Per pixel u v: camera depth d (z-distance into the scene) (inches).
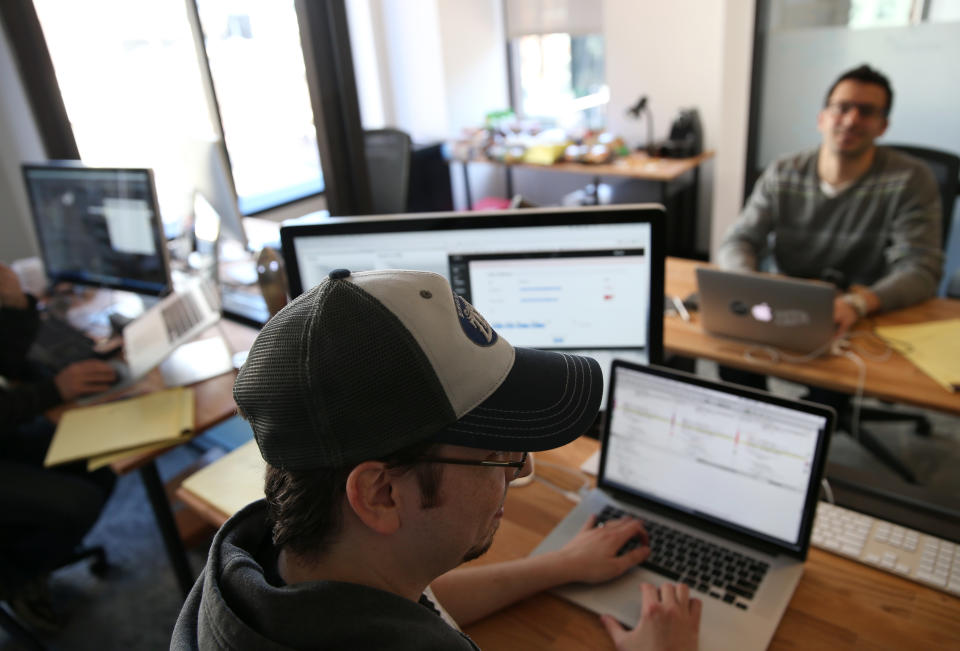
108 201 77.9
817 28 118.8
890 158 80.0
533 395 22.0
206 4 122.6
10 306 76.3
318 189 158.1
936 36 109.4
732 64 128.5
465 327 21.6
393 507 20.2
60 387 67.1
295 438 19.4
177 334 69.2
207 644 19.1
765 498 38.8
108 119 121.6
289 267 48.2
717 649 33.6
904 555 38.4
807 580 37.7
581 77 180.9
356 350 19.1
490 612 36.5
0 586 67.3
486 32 183.9
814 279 88.3
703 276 66.2
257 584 19.4
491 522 23.0
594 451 50.9
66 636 74.2
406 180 128.7
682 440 41.3
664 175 135.2
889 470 85.8
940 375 58.7
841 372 61.4
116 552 86.2
